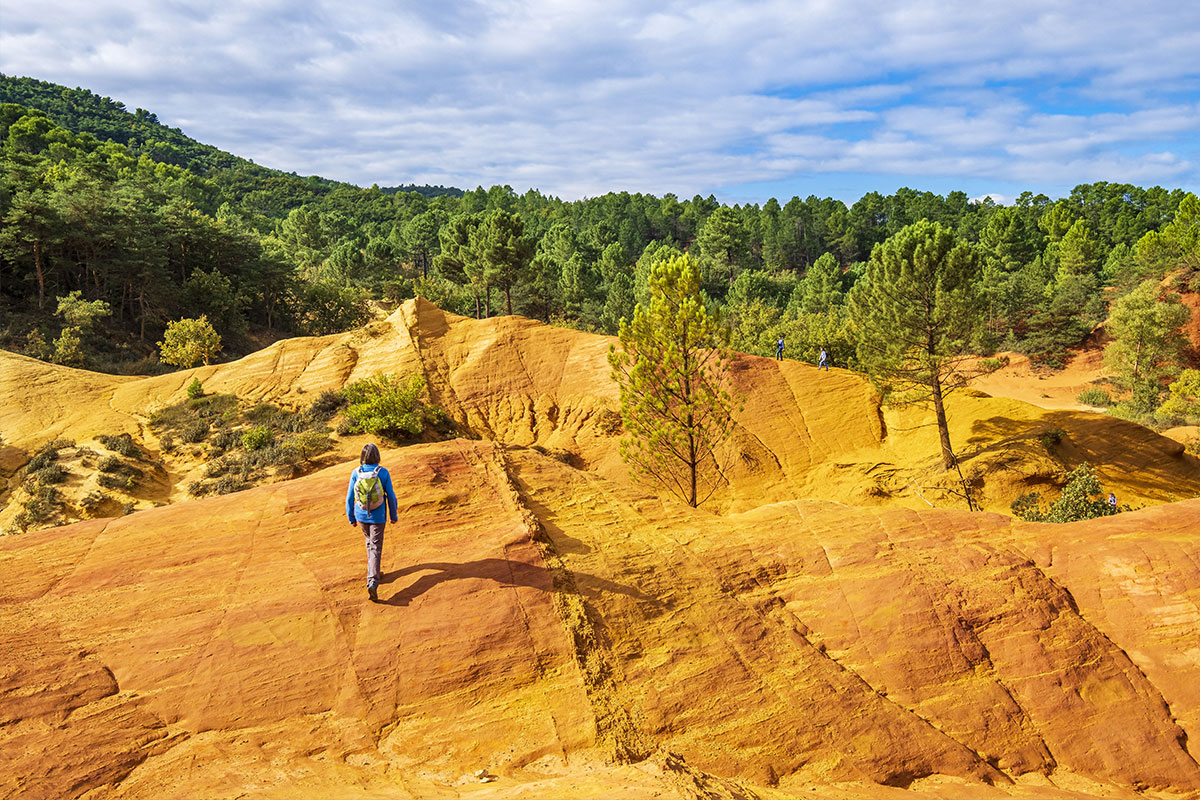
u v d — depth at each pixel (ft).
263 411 107.14
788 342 168.35
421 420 102.68
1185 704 18.98
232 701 16.65
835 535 25.94
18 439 98.12
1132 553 23.45
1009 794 16.28
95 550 22.93
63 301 177.58
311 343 123.24
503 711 16.97
